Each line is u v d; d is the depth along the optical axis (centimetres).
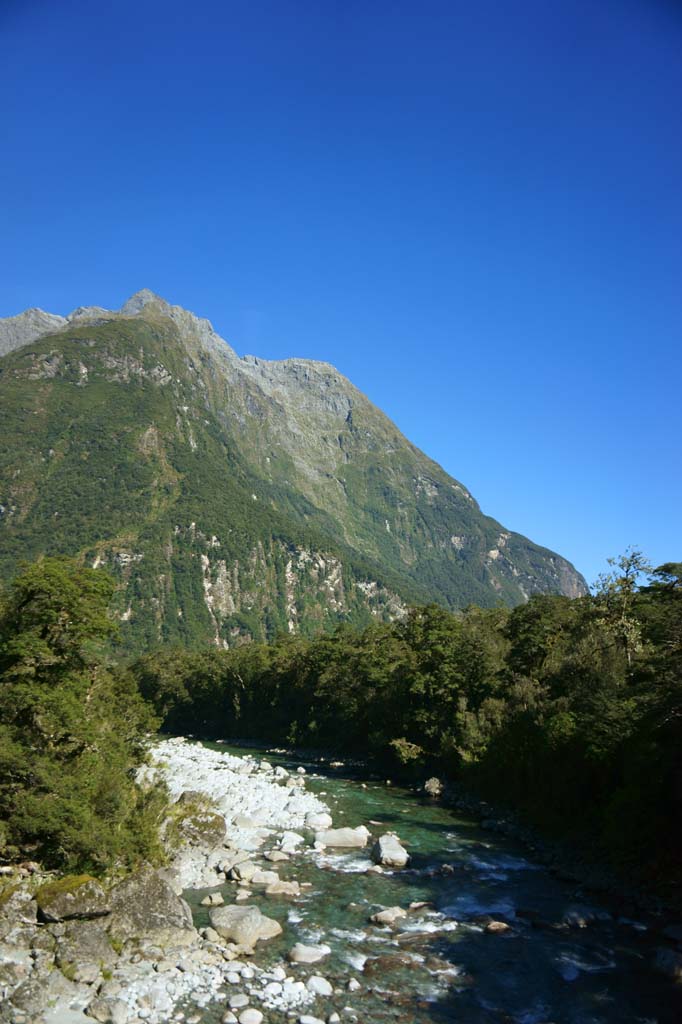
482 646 7700
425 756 7862
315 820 5281
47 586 3756
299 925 3195
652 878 3725
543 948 2958
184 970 2664
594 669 5697
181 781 6662
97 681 4744
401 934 3108
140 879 3084
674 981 2634
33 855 3344
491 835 5178
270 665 13075
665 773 3897
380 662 9450
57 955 2666
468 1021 2344
